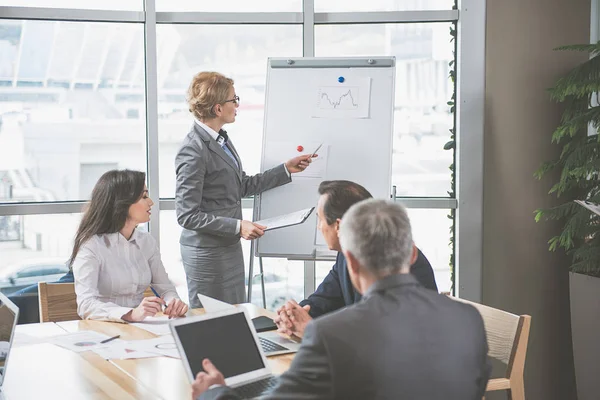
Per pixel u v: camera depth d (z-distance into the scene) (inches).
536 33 161.6
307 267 169.9
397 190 169.8
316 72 154.5
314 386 56.6
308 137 152.7
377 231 61.6
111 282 118.1
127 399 73.9
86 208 121.0
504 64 161.8
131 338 98.3
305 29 165.0
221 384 69.1
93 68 162.9
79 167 164.1
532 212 164.4
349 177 150.6
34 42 159.5
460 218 163.6
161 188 167.9
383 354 56.7
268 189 150.7
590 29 163.5
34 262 162.2
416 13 163.9
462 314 61.2
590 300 142.3
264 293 165.9
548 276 165.6
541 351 166.2
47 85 161.0
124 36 163.6
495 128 162.9
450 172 168.7
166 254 168.6
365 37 167.3
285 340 94.3
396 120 168.4
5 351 78.9
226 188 141.8
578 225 143.5
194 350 73.1
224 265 140.9
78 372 83.1
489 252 165.0
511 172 163.8
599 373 140.6
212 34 166.4
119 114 165.3
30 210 159.2
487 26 160.9
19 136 160.2
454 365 58.7
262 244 151.4
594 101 162.7
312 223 150.0
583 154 145.5
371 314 58.7
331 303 104.8
